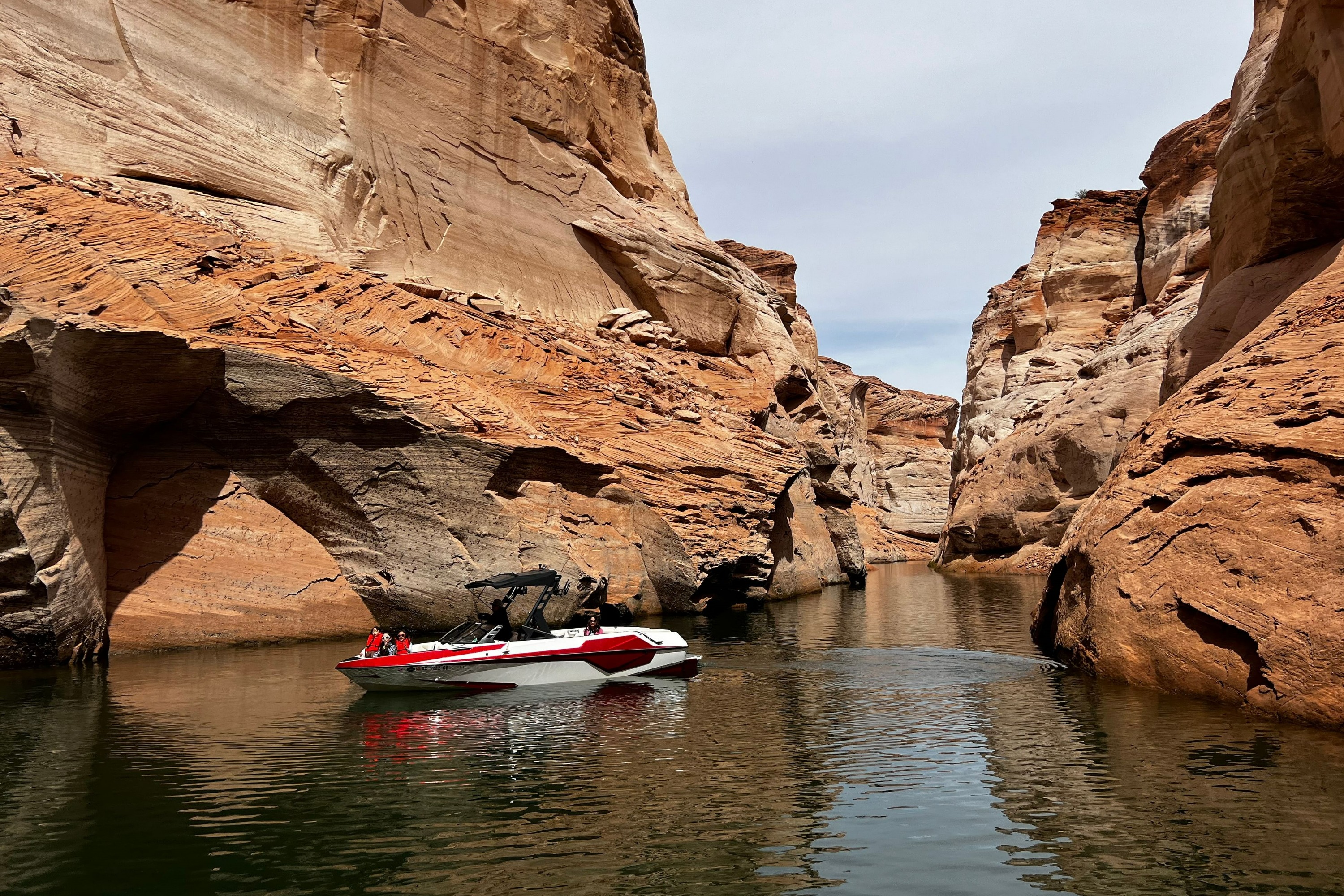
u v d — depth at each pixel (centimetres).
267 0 2895
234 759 987
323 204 2855
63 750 1024
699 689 1444
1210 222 3095
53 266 1769
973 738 1061
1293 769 873
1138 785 846
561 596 2238
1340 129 2006
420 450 2139
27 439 1551
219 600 1905
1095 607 1498
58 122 2308
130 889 629
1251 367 1505
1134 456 1669
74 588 1641
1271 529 1189
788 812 791
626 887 627
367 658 1409
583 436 2725
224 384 1916
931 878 635
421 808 809
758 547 2956
